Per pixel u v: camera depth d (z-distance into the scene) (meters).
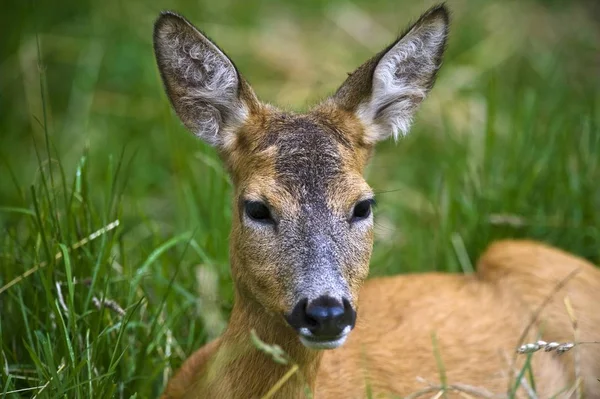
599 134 15.22
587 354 11.38
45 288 10.21
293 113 10.05
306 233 8.96
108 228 11.13
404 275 12.44
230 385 9.65
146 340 10.84
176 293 12.09
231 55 18.61
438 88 17.84
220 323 11.80
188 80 10.02
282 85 18.09
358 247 9.19
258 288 9.19
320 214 9.05
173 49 9.95
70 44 18.44
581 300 11.72
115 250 12.59
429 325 11.36
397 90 10.27
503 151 15.20
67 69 18.25
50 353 9.66
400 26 19.91
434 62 10.41
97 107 17.44
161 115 17.06
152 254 11.46
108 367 10.20
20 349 10.93
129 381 10.63
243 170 9.62
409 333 11.20
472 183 13.81
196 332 11.77
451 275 12.38
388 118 10.33
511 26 19.66
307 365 9.59
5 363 10.14
